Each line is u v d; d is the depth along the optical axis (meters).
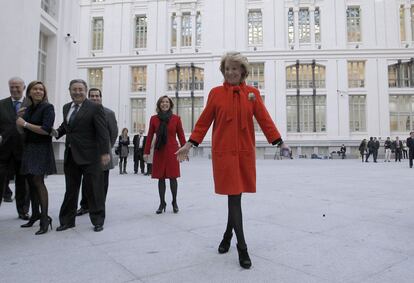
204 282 2.62
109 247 3.52
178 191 7.82
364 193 7.38
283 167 17.52
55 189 7.79
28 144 4.13
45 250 3.42
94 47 35.31
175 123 5.47
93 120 4.37
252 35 33.69
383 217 4.89
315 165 19.52
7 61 9.44
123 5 34.50
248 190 3.10
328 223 4.52
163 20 33.97
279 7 33.12
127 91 33.69
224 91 3.17
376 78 31.45
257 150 31.06
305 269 2.88
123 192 7.60
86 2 35.03
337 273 2.79
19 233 4.11
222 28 33.16
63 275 2.75
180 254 3.29
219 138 3.10
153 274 2.78
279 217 4.91
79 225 4.54
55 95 12.37
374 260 3.09
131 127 33.75
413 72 31.36
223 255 3.26
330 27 32.44
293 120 32.38
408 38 31.75
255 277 2.71
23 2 9.80
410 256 3.20
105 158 4.35
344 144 30.92
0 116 4.70
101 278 2.69
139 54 33.97
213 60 32.84
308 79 32.53
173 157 5.34
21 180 4.88
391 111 31.56
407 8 31.91
